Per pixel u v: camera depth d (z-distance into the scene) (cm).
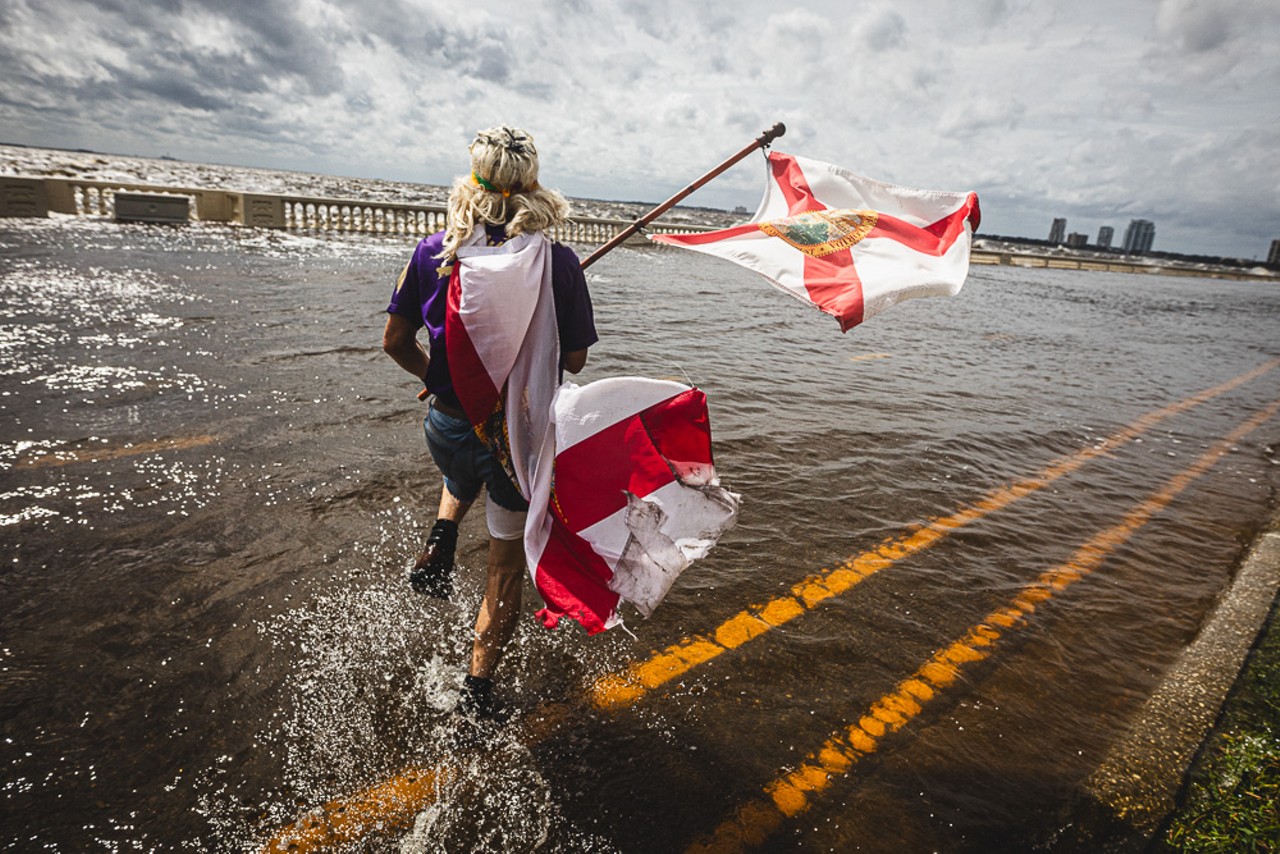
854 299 215
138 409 469
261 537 314
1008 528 406
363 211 2253
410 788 187
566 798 188
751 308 1353
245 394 521
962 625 297
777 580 321
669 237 227
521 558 210
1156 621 314
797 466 475
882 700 243
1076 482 504
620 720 221
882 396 714
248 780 185
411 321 195
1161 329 1719
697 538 193
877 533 382
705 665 253
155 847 164
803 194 264
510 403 186
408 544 318
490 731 210
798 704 237
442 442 203
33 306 752
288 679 224
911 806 196
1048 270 4775
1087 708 248
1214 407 834
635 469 190
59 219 1747
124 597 261
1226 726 241
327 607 265
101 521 316
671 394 193
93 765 185
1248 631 308
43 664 222
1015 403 744
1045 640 291
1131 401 823
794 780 203
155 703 210
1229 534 430
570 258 192
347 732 204
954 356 1024
